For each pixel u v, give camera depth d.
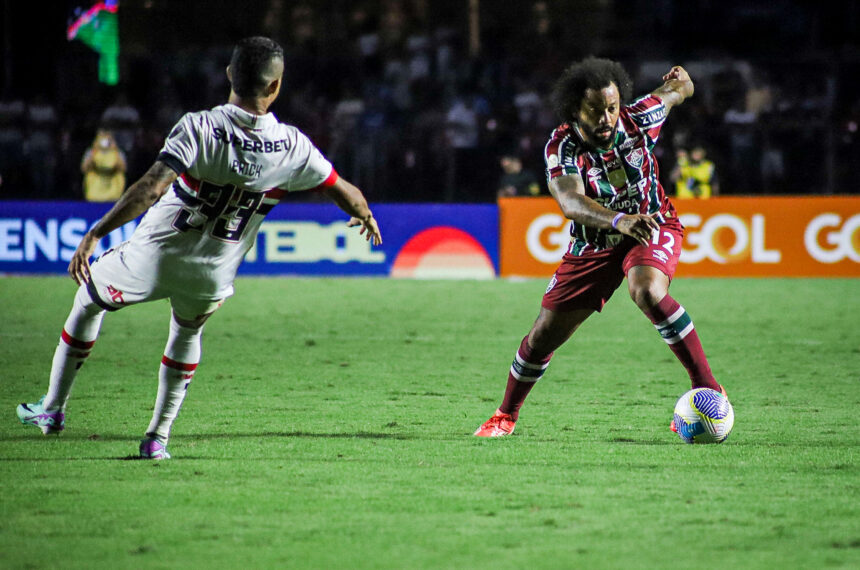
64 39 73.44
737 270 55.41
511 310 44.59
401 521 14.58
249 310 44.38
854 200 54.91
